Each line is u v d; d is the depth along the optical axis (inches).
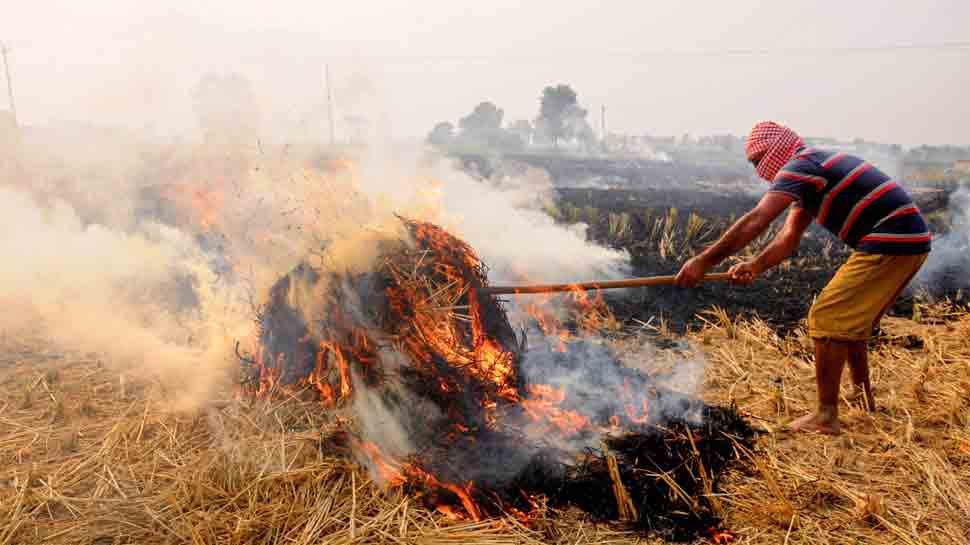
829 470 129.2
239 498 116.6
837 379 143.6
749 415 155.1
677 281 147.8
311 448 133.6
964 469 127.6
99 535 108.8
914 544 106.2
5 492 121.0
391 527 110.6
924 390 162.4
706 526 112.6
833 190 138.6
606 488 122.5
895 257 137.6
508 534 109.3
